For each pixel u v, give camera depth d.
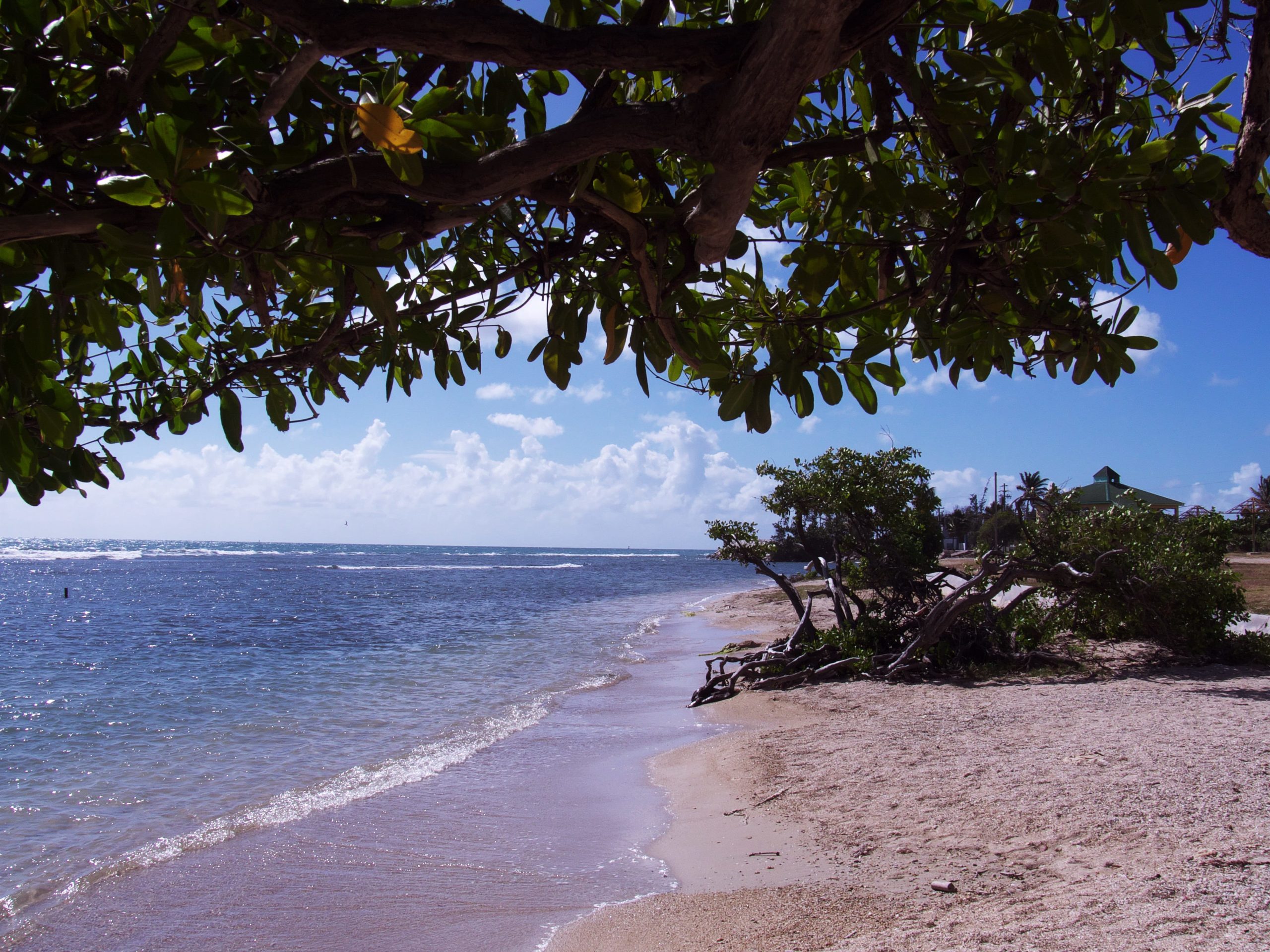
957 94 1.33
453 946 5.02
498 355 2.47
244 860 6.50
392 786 8.47
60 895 5.89
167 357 2.44
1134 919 3.93
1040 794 6.24
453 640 23.59
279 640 23.78
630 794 7.99
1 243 1.14
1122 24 1.23
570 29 1.19
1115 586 12.95
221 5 1.37
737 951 4.50
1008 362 1.73
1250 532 68.69
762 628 25.16
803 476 14.46
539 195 1.56
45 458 1.88
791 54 1.09
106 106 1.32
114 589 49.72
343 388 2.22
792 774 7.89
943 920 4.40
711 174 1.50
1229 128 1.65
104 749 10.51
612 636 24.38
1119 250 1.33
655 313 1.70
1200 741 7.27
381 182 1.34
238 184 1.25
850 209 1.48
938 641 13.12
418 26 1.17
